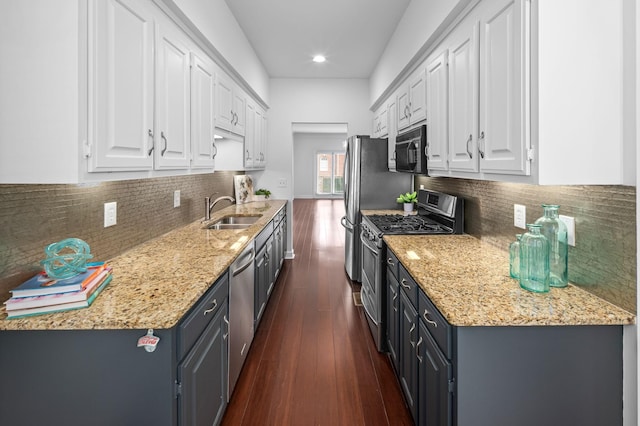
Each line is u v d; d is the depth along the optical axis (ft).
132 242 7.17
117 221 6.62
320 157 45.96
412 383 6.12
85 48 3.96
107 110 4.36
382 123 14.67
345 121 17.11
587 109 4.23
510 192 6.74
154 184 8.12
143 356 4.07
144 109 5.28
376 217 11.30
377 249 8.84
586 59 4.21
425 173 8.70
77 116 3.89
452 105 6.88
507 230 6.87
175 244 7.64
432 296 4.74
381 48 13.17
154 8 5.57
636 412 4.08
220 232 9.04
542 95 4.19
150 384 4.08
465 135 6.24
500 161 5.00
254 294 9.20
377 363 8.34
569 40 4.19
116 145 4.55
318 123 17.40
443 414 4.57
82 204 5.61
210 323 5.48
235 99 11.14
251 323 8.72
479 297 4.66
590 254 4.74
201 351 5.03
